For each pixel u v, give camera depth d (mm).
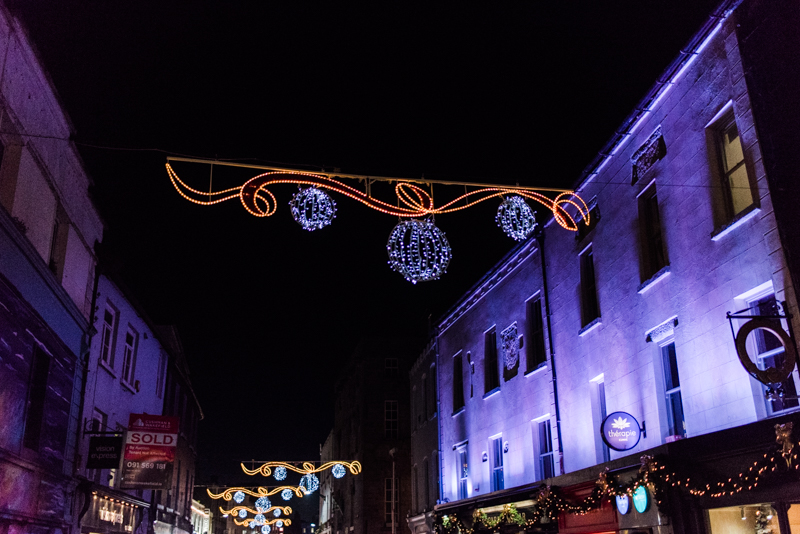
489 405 18531
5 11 9875
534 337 16359
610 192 12758
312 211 8773
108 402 17609
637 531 10266
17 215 10836
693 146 10164
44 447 12297
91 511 16031
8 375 10219
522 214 10133
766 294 8656
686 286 10172
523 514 14695
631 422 10852
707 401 9484
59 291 12711
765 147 8523
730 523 8789
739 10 9211
